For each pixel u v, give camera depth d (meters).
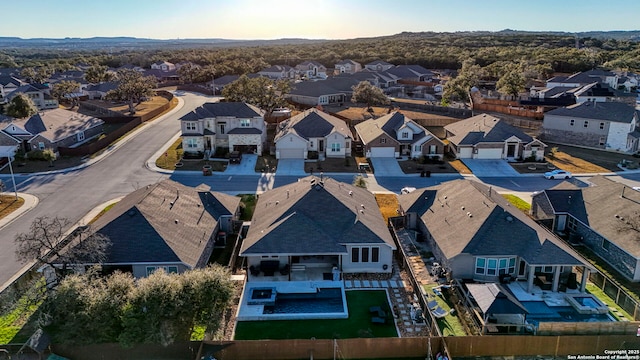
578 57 152.50
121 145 73.19
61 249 31.56
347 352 24.83
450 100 114.75
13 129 65.75
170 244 32.19
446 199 40.97
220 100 111.69
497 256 32.59
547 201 42.59
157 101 119.12
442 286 32.25
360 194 43.53
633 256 33.00
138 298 24.11
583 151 72.88
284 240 33.59
